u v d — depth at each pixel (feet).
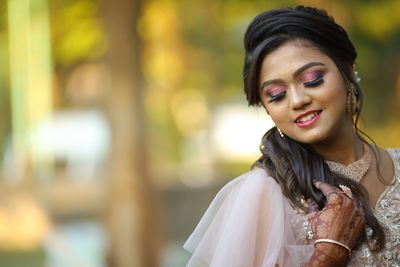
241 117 91.66
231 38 70.49
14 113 61.00
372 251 8.68
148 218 32.91
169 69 74.54
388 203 9.07
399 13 44.68
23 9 43.57
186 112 90.43
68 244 43.73
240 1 41.52
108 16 32.94
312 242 8.62
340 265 8.36
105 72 33.40
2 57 61.87
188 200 52.90
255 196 8.79
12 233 45.42
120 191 32.65
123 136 32.86
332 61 8.83
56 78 76.64
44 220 48.88
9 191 54.39
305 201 8.75
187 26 68.49
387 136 59.67
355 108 9.20
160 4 47.96
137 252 32.42
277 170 8.84
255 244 8.70
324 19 8.84
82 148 80.43
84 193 61.72
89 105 81.30
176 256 40.93
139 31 33.30
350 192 8.81
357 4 43.11
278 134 9.13
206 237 9.07
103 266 34.94
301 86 8.74
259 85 8.94
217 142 90.38
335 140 9.12
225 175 72.13
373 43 47.44
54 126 80.02
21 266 40.73
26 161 59.26
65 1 39.86
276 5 38.70
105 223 32.96
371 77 56.34
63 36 41.27
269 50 8.79
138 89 33.22
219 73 76.64
